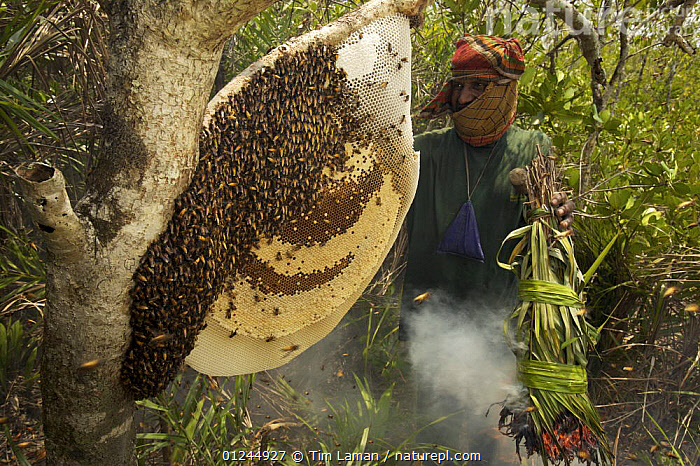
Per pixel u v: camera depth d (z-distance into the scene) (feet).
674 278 10.52
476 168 8.35
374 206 6.70
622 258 10.37
